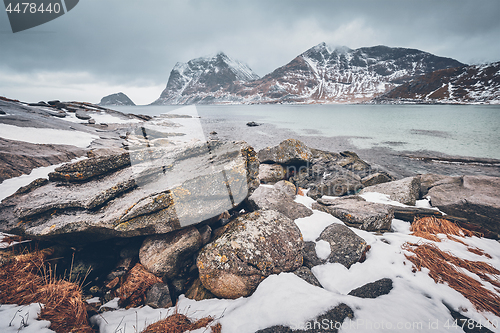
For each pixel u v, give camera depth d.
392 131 29.28
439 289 2.83
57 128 10.45
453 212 5.75
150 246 3.28
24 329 1.93
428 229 4.65
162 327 2.37
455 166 13.87
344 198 6.13
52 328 2.07
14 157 5.39
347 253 3.51
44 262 2.81
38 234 2.76
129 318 2.57
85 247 3.21
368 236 4.13
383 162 14.73
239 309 2.64
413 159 15.52
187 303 2.94
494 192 5.86
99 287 3.03
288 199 5.07
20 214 2.87
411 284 2.95
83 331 2.20
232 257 3.02
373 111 75.81
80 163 3.51
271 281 2.96
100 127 15.82
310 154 8.11
